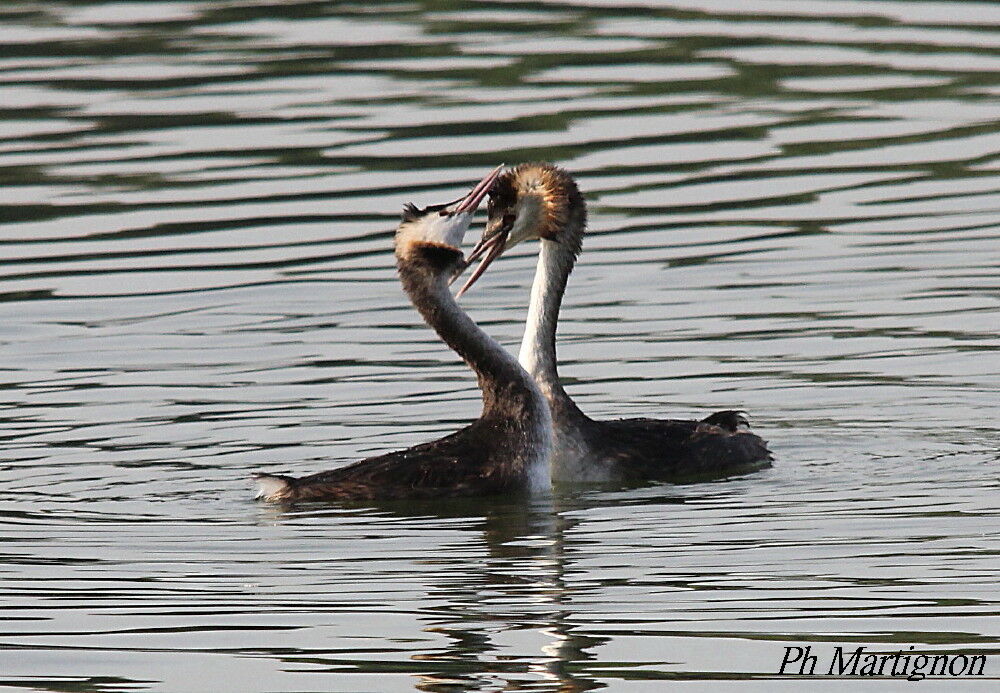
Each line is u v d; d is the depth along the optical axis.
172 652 11.07
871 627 11.23
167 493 14.32
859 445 15.47
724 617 11.47
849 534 13.02
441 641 11.18
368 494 14.10
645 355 17.81
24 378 17.28
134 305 19.23
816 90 25.69
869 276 19.83
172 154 23.50
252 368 17.53
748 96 25.48
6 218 21.62
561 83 26.00
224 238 21.05
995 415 16.08
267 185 22.50
